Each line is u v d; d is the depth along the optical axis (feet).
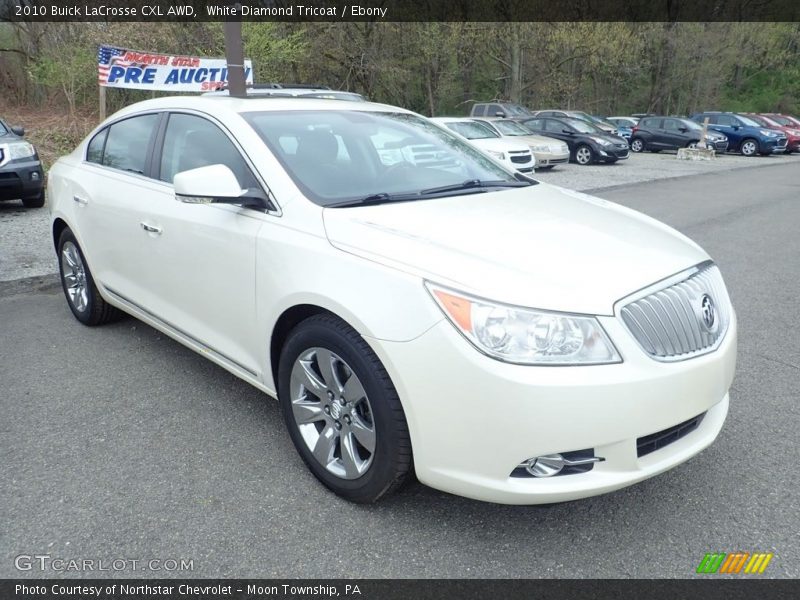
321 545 8.16
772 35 143.84
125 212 12.61
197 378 12.91
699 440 8.54
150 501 8.99
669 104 150.41
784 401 12.16
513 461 7.29
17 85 65.05
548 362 7.17
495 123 60.23
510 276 7.61
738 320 17.02
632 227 9.83
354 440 8.71
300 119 11.37
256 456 10.15
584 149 66.80
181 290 11.48
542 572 7.75
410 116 13.37
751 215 33.94
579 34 104.88
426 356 7.47
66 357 13.89
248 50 64.75
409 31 93.25
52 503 8.91
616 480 7.54
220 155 10.91
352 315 8.00
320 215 9.16
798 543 8.25
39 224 27.50
